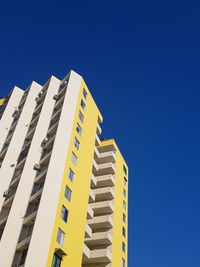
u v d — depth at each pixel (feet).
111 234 146.20
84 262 135.95
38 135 139.54
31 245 94.58
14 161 141.59
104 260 133.80
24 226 108.17
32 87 175.83
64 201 114.52
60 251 99.60
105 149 187.62
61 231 106.52
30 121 160.35
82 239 117.50
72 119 141.38
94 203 155.02
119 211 164.04
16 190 118.01
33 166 127.85
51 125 145.89
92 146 152.46
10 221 108.17
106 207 151.94
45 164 127.03
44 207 105.50
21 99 183.73
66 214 112.88
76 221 117.50
